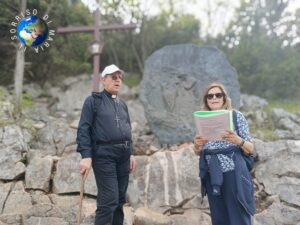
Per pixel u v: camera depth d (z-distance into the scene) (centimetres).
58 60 989
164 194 552
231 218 361
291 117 780
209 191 379
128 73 1225
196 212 529
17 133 620
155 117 709
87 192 541
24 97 934
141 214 508
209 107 394
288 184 551
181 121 698
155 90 722
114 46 1234
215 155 370
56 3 939
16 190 544
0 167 571
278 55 1088
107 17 1190
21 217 496
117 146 394
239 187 356
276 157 582
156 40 1235
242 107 923
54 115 923
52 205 504
